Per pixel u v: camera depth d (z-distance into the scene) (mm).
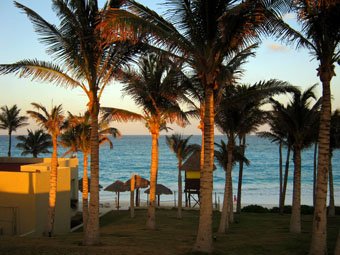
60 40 11719
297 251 11047
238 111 17141
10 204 16781
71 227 21969
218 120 17734
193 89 15586
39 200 16875
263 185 60500
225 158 24719
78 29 11383
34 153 38344
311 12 9617
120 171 79062
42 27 11484
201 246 10141
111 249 9938
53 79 12391
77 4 11172
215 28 10117
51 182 15602
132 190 24766
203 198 10367
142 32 9492
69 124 17234
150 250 10180
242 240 13656
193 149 24219
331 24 9516
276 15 9891
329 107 9875
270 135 23656
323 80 9961
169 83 16719
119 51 11906
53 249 9547
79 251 9430
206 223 10242
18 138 37938
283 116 17375
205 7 9852
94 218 11141
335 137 22969
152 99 17688
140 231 16891
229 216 23328
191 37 10453
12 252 8977
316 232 9727
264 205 41969
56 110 15688
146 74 17609
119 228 18703
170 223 21016
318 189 9828
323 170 9766
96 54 11602
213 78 10680
